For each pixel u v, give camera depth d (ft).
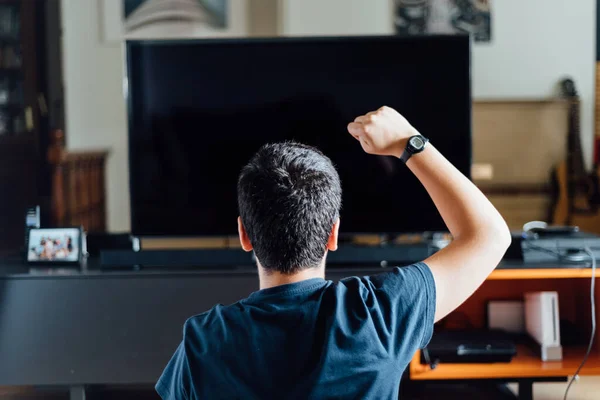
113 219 17.39
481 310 8.39
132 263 7.36
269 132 7.63
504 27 14.79
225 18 16.76
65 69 17.07
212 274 6.96
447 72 7.58
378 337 2.70
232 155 7.66
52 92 16.58
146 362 6.95
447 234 8.64
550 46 14.78
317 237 2.90
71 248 7.54
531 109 14.58
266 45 7.55
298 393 2.60
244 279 6.95
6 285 6.97
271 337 2.67
